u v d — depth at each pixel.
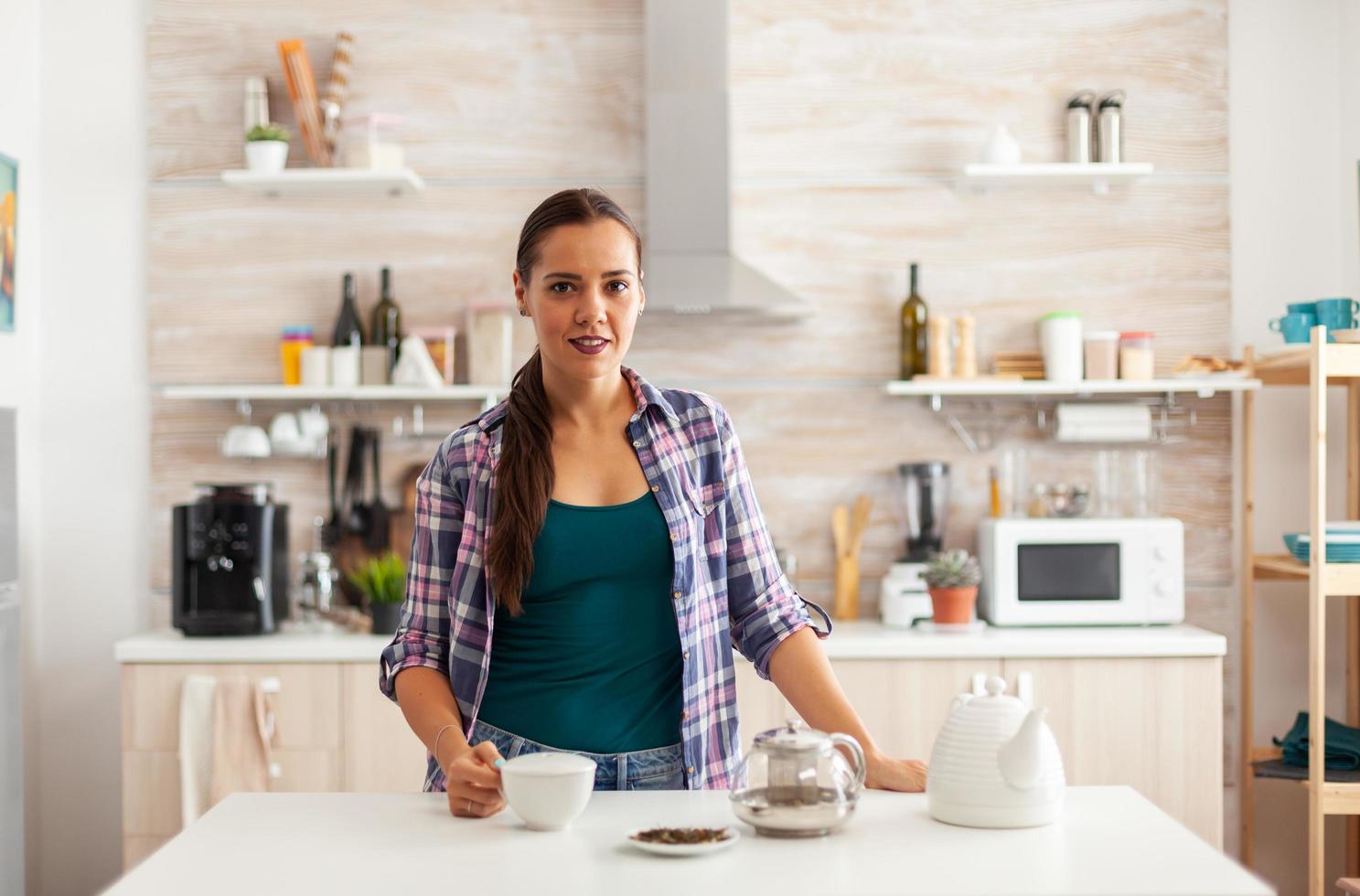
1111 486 3.56
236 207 3.72
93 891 3.67
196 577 3.38
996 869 1.24
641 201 3.70
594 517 1.66
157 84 3.71
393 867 1.26
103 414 3.71
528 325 3.71
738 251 3.71
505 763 1.40
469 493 1.70
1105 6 3.71
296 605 3.67
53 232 3.70
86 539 3.70
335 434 3.73
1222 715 3.47
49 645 3.68
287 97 3.72
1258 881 1.20
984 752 1.38
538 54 3.71
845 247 3.71
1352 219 3.62
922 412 3.72
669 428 1.72
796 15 3.72
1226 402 3.67
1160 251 3.70
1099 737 3.20
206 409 3.71
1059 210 3.71
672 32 3.53
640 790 1.63
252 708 3.20
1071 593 3.41
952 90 3.71
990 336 3.71
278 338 3.72
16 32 3.58
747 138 3.72
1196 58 3.70
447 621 1.72
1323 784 3.03
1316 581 3.04
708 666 1.70
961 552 3.39
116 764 3.68
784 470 3.72
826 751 1.35
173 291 3.71
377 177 3.51
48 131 3.71
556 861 1.27
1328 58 3.70
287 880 1.22
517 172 3.71
